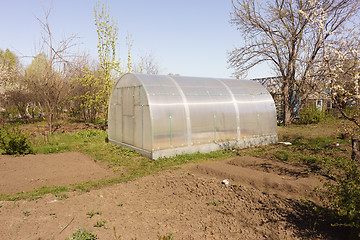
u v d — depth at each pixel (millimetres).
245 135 12000
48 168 8289
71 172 7898
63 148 11359
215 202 5195
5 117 21047
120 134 11953
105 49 16297
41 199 5434
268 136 12844
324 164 6156
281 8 17656
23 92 22797
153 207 5109
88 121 22156
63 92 16422
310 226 4145
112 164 8789
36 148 10906
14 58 27562
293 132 15445
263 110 12719
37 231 3873
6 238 3660
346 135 12641
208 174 7215
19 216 4434
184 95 10539
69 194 5875
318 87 7422
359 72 5773
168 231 4039
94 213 4648
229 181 6512
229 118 11438
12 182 6910
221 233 4051
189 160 9172
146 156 9711
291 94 19594
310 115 19656
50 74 15031
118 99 12016
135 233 3914
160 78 10961
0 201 5234
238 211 4785
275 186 5879
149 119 9406
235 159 8539
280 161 8156
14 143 10086
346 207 3740
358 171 4402
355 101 6082
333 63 6340
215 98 11367
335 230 4016
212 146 10812
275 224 4277
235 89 12539
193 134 10297
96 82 16297
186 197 5566
